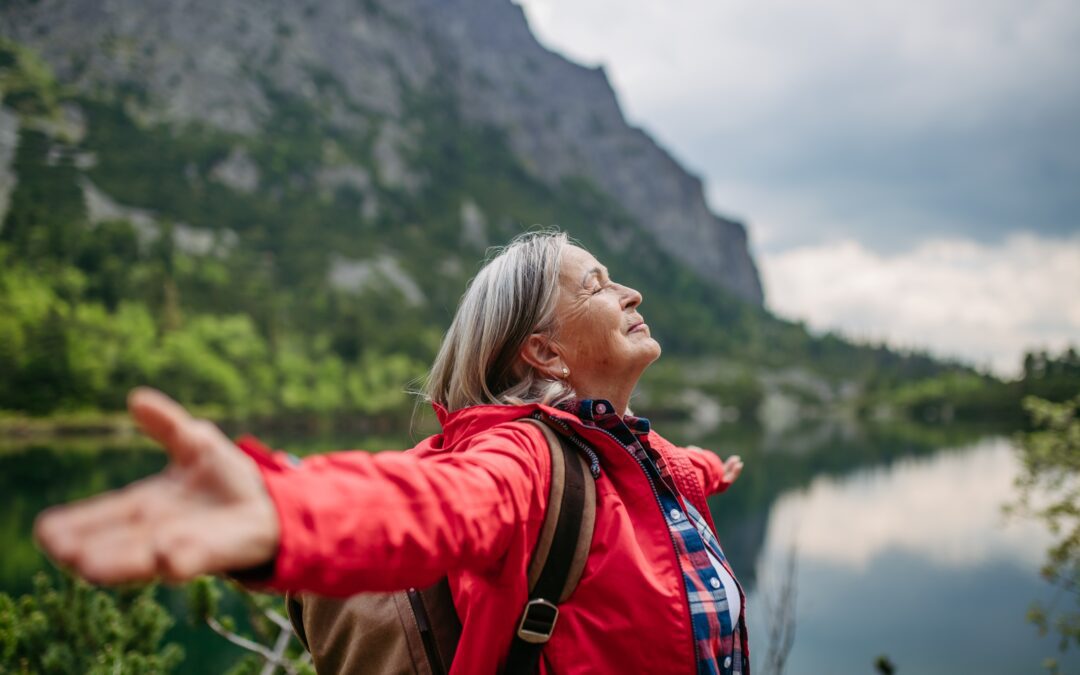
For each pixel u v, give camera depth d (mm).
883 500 45312
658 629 1354
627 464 1476
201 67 174625
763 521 38406
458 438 1573
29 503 33781
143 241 122688
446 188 195500
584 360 1688
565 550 1322
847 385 171375
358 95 199750
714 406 133875
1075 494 8758
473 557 1026
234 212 149125
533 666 1319
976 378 151750
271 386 89688
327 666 1731
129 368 75500
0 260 90875
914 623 21062
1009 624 21078
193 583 3713
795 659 17781
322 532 779
